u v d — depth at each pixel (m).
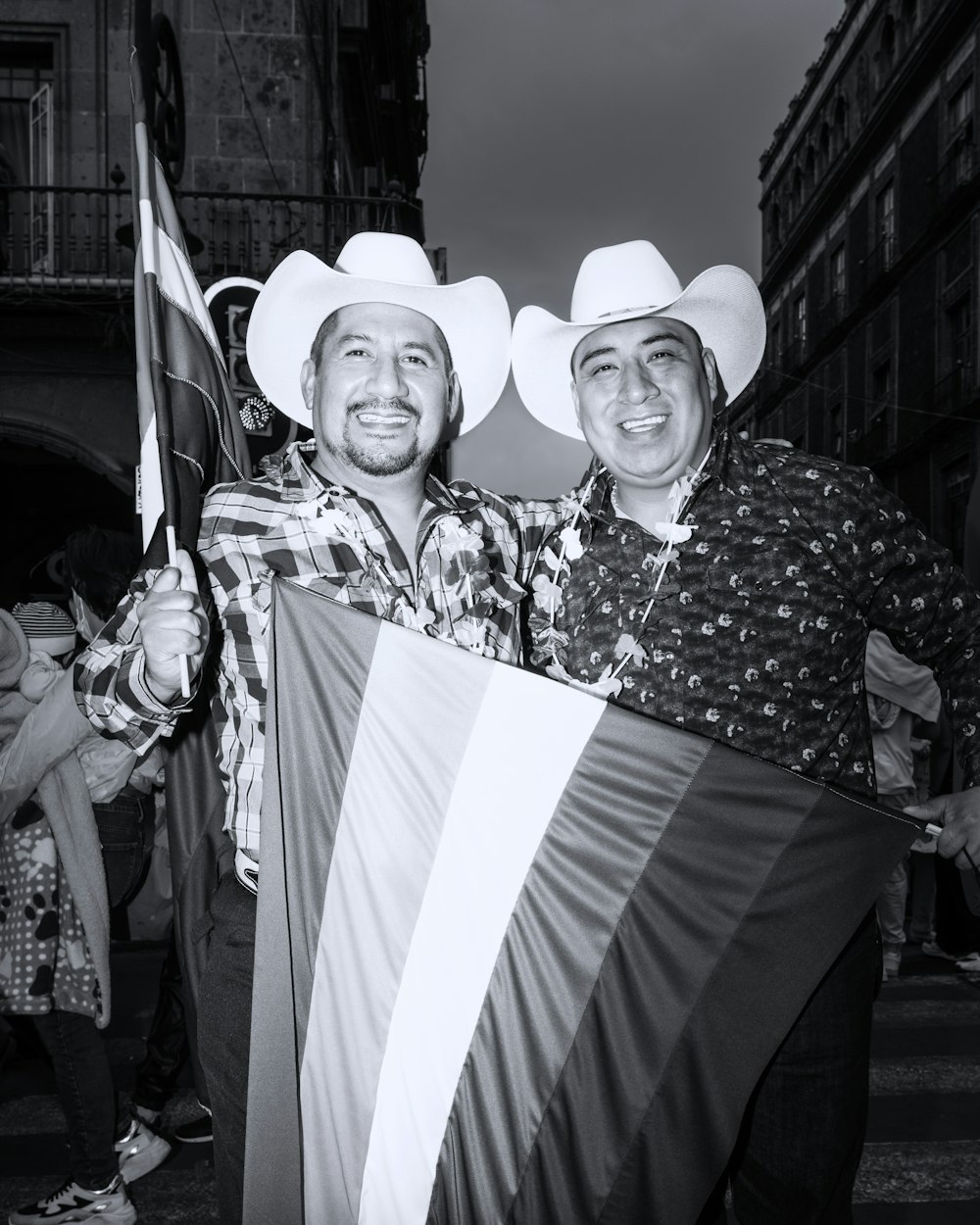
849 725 2.25
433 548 2.35
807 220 32.25
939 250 24.17
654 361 2.41
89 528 3.74
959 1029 5.11
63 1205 3.18
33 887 3.19
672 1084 2.11
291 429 8.60
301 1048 2.04
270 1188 2.01
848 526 2.23
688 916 2.12
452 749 2.10
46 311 11.36
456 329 2.63
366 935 2.07
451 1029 2.08
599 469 2.53
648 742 2.11
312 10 11.96
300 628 2.08
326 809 2.07
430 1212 2.08
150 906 5.55
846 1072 2.14
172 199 2.79
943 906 6.30
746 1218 2.22
